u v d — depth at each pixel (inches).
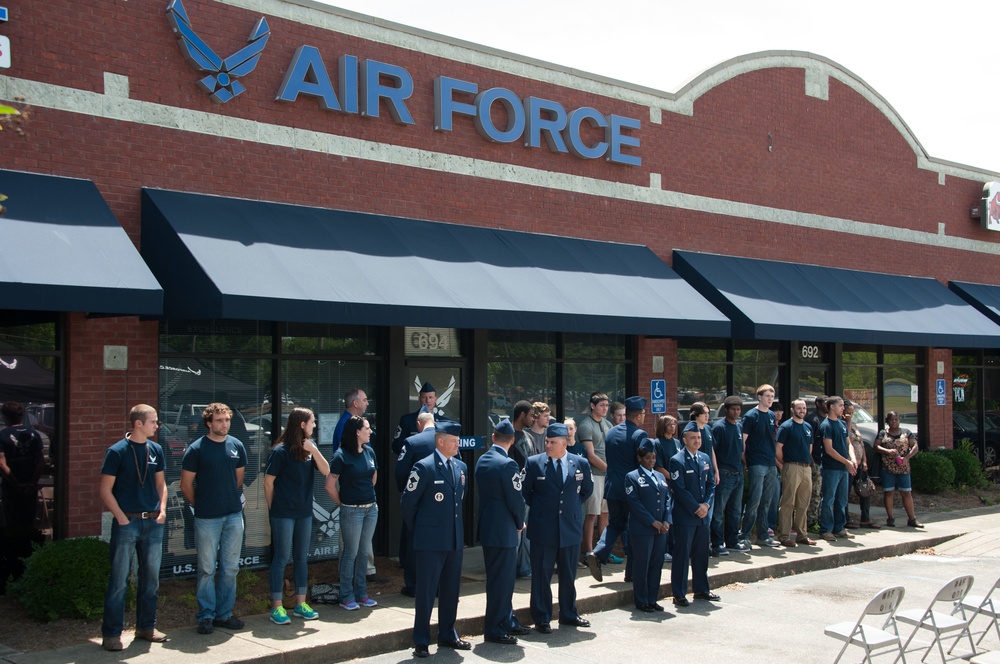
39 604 323.6
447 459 327.3
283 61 436.5
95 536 373.4
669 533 463.8
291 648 304.5
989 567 488.1
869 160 743.7
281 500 340.5
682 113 610.5
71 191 366.3
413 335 479.2
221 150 414.9
